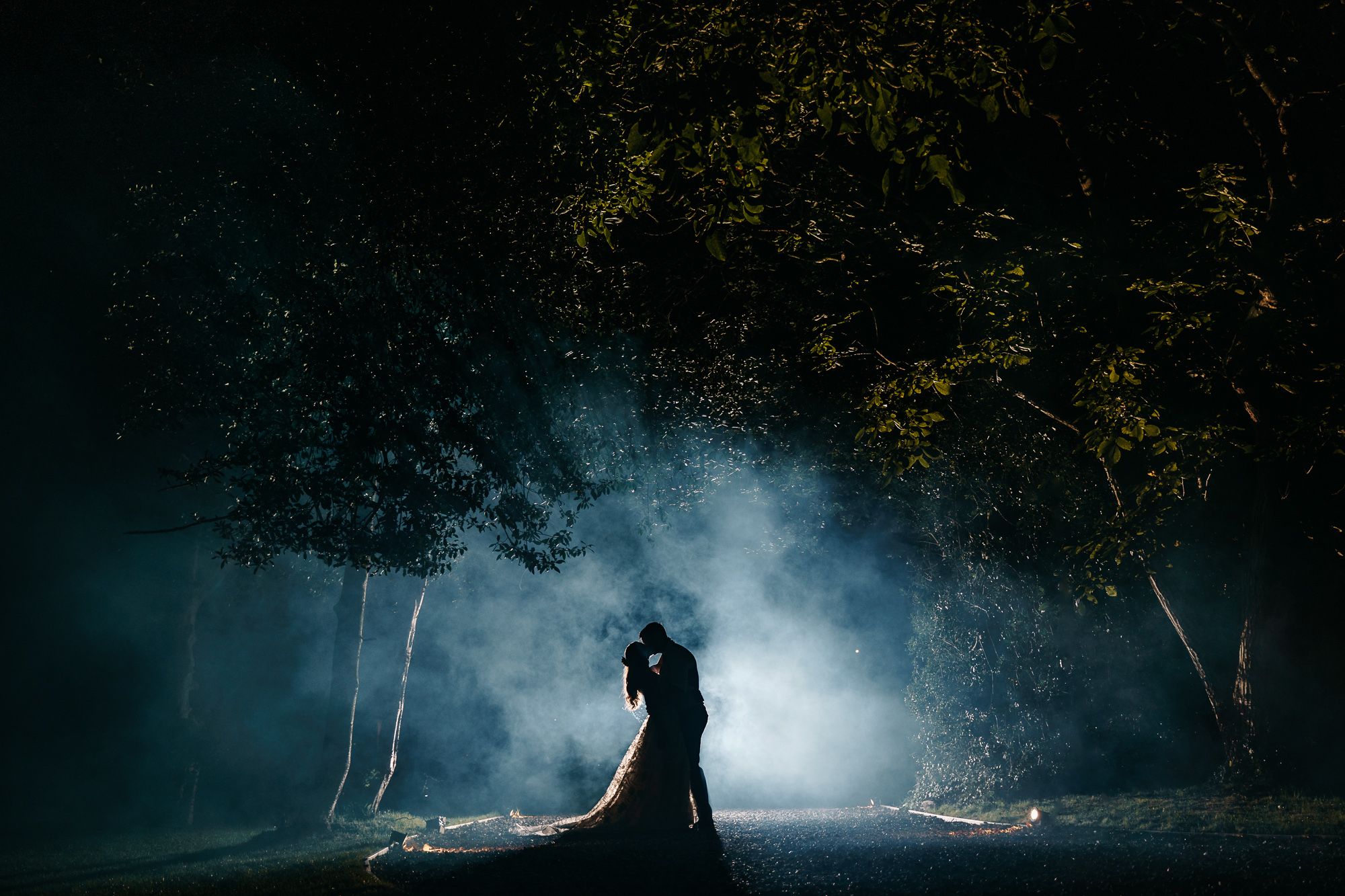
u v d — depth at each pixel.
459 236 10.77
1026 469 13.84
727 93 7.15
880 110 7.26
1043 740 13.75
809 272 14.50
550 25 9.07
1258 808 8.53
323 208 10.52
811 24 7.19
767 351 15.46
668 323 14.29
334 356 10.39
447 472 11.27
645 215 13.51
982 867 6.20
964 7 7.66
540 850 8.08
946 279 12.63
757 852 7.44
